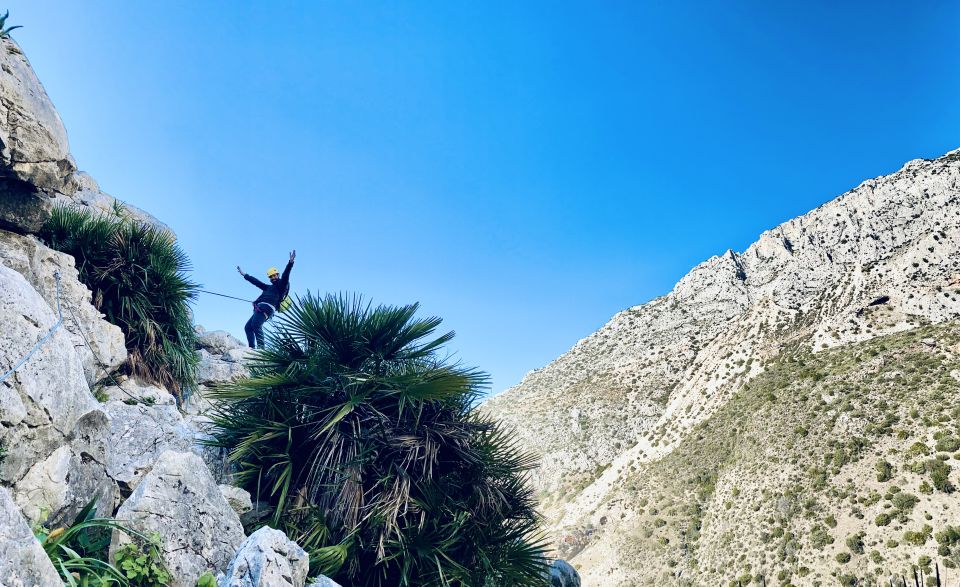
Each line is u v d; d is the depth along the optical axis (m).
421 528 5.25
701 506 69.44
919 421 56.19
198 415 7.32
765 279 135.00
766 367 89.31
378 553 4.82
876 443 57.16
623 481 91.81
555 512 99.50
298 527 5.09
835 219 133.12
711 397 95.44
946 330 69.00
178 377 7.54
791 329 98.38
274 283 9.86
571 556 79.50
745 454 70.31
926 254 88.12
